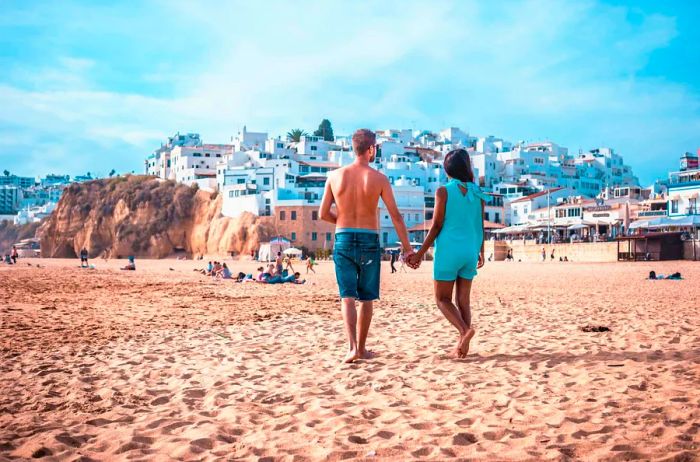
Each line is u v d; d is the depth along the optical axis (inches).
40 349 290.0
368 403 180.4
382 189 255.9
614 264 2138.3
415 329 352.2
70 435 152.6
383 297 655.8
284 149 4623.5
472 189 249.4
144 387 209.8
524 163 5221.5
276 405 183.0
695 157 3085.6
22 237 6279.5
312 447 138.4
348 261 254.4
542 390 187.8
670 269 1667.1
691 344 274.2
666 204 3090.6
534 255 2827.3
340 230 256.1
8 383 217.2
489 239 3533.5
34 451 138.0
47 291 747.4
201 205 4114.2
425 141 5944.9
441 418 160.1
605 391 184.1
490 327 359.3
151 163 5792.3
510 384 198.2
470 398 181.0
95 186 4566.9
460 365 234.8
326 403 180.7
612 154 5915.4
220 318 434.6
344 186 255.1
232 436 151.3
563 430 145.2
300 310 498.3
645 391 182.2
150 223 4128.9
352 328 252.5
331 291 808.9
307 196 3745.1
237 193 3878.0
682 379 195.9
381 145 4840.1
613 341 289.0
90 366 248.2
